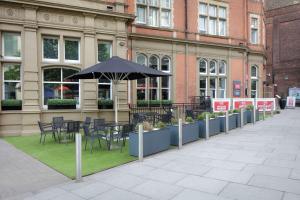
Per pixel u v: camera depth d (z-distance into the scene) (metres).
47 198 5.05
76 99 13.76
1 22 11.84
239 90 21.92
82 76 11.34
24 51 12.27
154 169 6.69
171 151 8.58
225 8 21.48
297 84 35.34
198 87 19.70
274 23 37.72
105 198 5.00
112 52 14.54
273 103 19.75
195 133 10.27
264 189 5.18
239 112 13.85
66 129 10.44
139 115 12.53
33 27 12.39
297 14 35.31
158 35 17.88
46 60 12.98
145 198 4.95
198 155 7.97
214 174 6.17
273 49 37.81
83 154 8.38
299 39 35.12
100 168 6.82
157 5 18.17
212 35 20.53
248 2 23.09
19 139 11.19
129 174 6.34
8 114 12.01
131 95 16.80
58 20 13.03
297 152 8.09
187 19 19.28
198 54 19.73
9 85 12.33
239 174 6.11
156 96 18.11
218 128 11.88
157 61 18.14
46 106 13.10
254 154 7.92
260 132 12.12
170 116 12.16
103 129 9.43
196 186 5.45
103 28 14.19
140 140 7.41
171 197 4.95
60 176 6.29
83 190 5.41
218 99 17.44
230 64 21.52
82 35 13.67
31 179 6.11
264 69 25.62
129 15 14.70
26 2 12.06
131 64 10.44
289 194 4.92
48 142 10.47
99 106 14.13
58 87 13.38
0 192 5.37
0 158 7.97
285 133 11.75
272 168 6.50
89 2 13.78
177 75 18.80
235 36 21.89
